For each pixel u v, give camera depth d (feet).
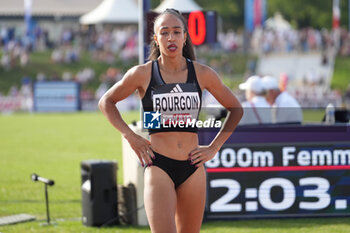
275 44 305.32
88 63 287.28
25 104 232.73
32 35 306.96
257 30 308.19
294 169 52.65
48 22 350.64
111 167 52.90
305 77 270.05
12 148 116.57
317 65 293.23
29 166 93.40
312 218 52.95
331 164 52.75
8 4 351.87
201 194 33.63
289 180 52.65
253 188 52.60
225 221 53.06
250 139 52.37
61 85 227.20
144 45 52.80
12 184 77.25
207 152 33.32
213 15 58.39
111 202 52.85
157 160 32.83
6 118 195.42
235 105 34.32
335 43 307.99
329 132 52.70
